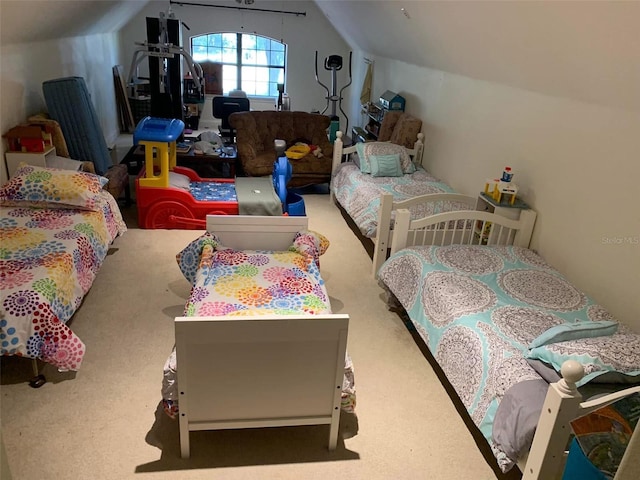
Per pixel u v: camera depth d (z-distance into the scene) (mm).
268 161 5141
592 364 1774
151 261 3578
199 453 2020
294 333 1788
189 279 2809
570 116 2799
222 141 5559
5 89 3555
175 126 3980
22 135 3527
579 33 2129
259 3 7438
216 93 7965
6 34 3352
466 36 3203
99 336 2715
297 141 5574
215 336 1739
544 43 2467
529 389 1820
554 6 2078
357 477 1962
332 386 1936
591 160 2646
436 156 4688
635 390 1515
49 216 3047
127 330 2783
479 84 3811
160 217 4070
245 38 7758
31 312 2172
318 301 2350
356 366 2623
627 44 1945
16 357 2498
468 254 2943
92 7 4332
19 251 2586
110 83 6570
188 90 6609
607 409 1358
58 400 2244
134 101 7062
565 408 1529
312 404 1961
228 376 1832
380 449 2105
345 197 4461
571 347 1859
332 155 5461
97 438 2059
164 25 4875
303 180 5387
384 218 3365
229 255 2742
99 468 1921
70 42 4980
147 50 4746
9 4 2861
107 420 2152
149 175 3990
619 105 2430
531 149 3180
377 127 6094
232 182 4527
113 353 2584
